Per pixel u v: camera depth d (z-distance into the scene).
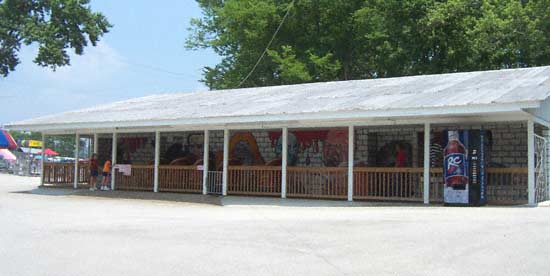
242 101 23.48
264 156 24.44
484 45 33.91
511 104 14.68
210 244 9.88
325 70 38.16
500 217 11.84
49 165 27.58
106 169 25.19
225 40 44.41
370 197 18.67
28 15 36.69
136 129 24.36
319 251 9.05
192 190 22.86
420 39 35.59
